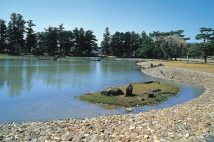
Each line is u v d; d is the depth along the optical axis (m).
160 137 14.48
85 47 196.62
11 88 43.25
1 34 173.00
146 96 36.16
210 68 81.06
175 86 48.78
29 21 181.38
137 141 13.98
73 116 26.78
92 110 29.42
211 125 17.08
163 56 168.12
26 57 158.62
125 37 199.62
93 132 16.59
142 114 24.38
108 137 15.12
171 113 22.86
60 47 193.12
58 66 98.06
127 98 34.53
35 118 25.89
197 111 22.81
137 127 17.14
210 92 41.91
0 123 23.31
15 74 64.50
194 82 57.41
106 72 78.38
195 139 13.95
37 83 49.72
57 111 28.78
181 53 153.75
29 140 15.41
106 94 35.97
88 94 37.00
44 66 95.50
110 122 20.36
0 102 32.91
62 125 20.02
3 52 172.25
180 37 162.50
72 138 15.27
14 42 176.62
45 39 187.25
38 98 35.56
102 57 184.38
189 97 39.12
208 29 119.38
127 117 22.73
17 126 20.52
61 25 194.25
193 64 102.94
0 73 65.94
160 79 64.50
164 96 38.38
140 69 94.06
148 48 172.88
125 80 58.38
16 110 29.08
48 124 20.91
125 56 199.62
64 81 53.56
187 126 16.86
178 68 77.44
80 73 72.31
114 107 30.97
